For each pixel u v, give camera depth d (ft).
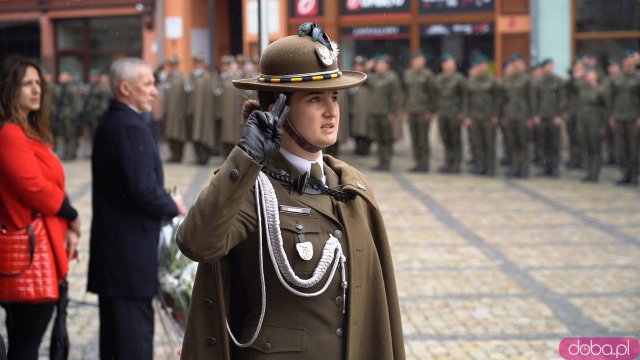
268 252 10.82
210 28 94.43
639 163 58.90
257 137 10.15
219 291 10.81
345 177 11.59
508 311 28.27
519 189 57.06
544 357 23.77
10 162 17.11
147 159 18.20
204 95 69.97
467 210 48.39
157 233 18.61
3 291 17.29
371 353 11.51
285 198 11.00
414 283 31.96
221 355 10.84
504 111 63.41
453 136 65.62
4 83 17.40
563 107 65.31
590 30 83.76
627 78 58.39
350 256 11.14
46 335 25.57
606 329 26.30
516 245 38.65
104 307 18.65
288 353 10.73
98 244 18.47
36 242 17.47
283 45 10.86
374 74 69.05
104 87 77.05
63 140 76.33
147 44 95.35
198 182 59.11
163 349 23.65
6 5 98.22
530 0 85.35
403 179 62.49
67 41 98.17
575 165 69.05
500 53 88.43
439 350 24.45
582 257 36.17
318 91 10.82
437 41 90.89
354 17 92.12
